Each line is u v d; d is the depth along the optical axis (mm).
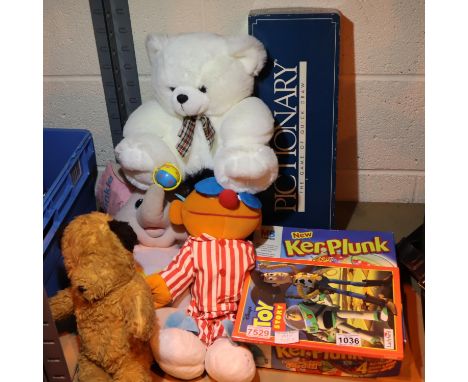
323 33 962
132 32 1089
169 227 987
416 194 1222
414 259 980
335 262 954
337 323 843
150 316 793
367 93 1113
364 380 868
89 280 771
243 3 1042
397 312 853
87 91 1155
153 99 1047
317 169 1061
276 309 868
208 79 911
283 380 875
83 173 1047
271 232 1037
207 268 904
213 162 969
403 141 1158
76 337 930
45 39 1101
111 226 810
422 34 1041
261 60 939
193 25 1073
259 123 917
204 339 886
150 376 845
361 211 1213
